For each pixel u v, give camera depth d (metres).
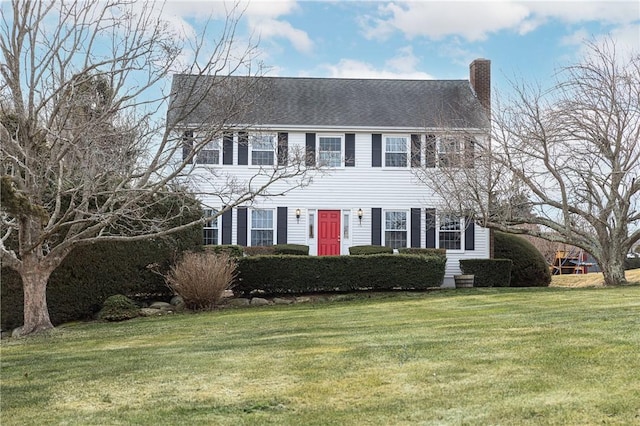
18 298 13.98
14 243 13.79
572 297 13.40
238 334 10.45
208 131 12.91
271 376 6.66
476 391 5.56
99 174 11.45
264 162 22.03
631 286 16.52
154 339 10.62
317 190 22.34
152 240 16.14
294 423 4.96
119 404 5.88
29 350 10.04
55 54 11.24
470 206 18.00
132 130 12.01
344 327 10.46
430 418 4.88
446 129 18.95
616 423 4.46
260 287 17.38
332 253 22.27
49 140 12.38
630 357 6.41
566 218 17.48
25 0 10.90
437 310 12.43
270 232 22.17
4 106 11.91
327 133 22.48
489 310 11.78
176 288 15.51
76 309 14.85
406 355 7.36
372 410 5.20
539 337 7.94
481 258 22.03
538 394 5.31
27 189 10.99
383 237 22.36
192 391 6.20
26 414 5.69
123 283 15.71
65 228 14.10
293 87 24.73
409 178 22.45
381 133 22.56
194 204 15.48
